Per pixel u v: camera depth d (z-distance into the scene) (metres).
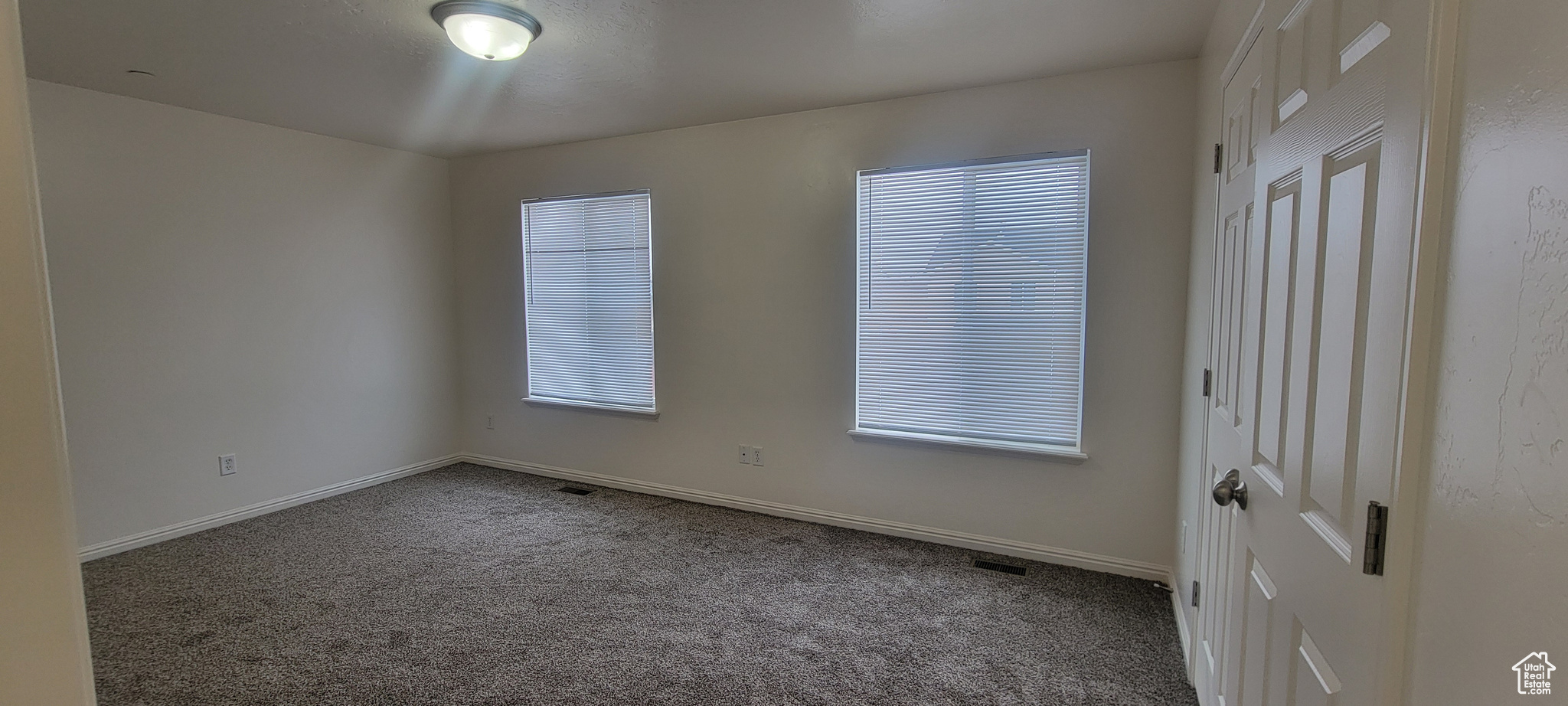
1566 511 0.47
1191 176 2.58
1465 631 0.60
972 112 2.96
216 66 2.66
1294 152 1.13
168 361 3.26
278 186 3.68
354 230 4.07
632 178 3.90
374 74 2.77
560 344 4.34
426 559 3.05
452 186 4.63
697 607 2.57
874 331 3.29
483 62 2.63
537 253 4.34
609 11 2.17
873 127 3.18
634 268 3.99
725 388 3.74
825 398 3.45
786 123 3.40
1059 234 2.85
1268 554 1.23
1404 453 0.71
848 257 3.31
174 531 3.29
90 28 2.28
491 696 2.01
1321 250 0.99
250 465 3.61
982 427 3.09
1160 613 2.50
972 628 2.40
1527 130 0.52
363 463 4.18
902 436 3.23
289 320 3.76
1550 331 0.49
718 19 2.23
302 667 2.16
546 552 3.13
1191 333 2.42
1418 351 0.69
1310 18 1.07
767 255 3.53
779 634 2.37
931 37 2.38
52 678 0.40
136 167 3.12
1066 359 2.89
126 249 3.10
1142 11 2.16
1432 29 0.66
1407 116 0.71
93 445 3.02
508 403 4.59
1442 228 0.65
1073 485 2.92
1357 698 0.81
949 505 3.19
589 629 2.41
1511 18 0.54
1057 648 2.27
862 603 2.61
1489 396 0.57
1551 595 0.48
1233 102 1.73
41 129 2.83
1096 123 2.73
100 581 2.79
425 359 4.54
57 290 2.90
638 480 4.11
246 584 2.77
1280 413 1.17
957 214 3.04
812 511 3.55
